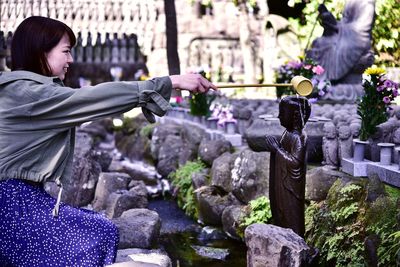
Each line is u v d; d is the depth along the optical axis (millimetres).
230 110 9383
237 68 18266
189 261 5770
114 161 11922
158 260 4078
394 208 4582
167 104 2471
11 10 16766
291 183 4965
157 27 18016
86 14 17422
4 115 2393
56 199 2475
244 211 6500
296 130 5051
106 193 7668
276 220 5148
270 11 19000
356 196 5180
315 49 12258
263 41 17438
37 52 2576
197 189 7586
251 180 6680
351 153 6074
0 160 2391
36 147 2414
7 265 2406
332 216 5180
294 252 4336
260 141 6914
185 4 18266
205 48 18438
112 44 19656
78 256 2422
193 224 7406
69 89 2420
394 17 16094
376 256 4414
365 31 11836
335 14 16578
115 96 2400
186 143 10242
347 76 11984
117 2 17609
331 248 4922
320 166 6574
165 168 10141
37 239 2395
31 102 2404
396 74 15289
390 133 5977
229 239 6637
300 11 18641
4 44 16703
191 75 2596
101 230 2455
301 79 3314
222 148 8398
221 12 18406
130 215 5883
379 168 5539
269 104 10695
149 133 12180
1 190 2385
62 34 2629
